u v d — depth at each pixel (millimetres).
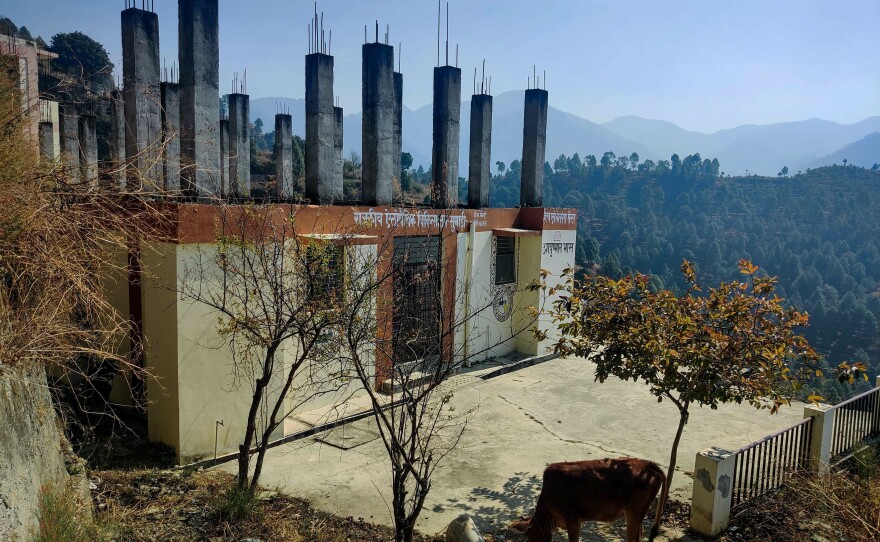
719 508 7145
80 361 8781
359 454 9609
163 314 8680
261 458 7078
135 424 9891
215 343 8945
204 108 9836
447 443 10242
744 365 7172
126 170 6871
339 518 7395
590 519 6324
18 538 4422
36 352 5242
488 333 15891
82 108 21000
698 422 11812
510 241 16609
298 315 7184
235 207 8359
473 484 8672
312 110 13109
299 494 8094
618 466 6391
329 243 8445
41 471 5336
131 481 7680
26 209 5344
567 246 17609
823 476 7902
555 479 6320
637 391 13906
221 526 6570
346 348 6664
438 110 14875
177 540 6164
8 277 5398
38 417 5535
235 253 7641
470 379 14188
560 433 11039
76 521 5457
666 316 7648
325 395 11406
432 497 8195
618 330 7680
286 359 10516
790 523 7355
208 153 9891
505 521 7559
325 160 13273
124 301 10039
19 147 6043
